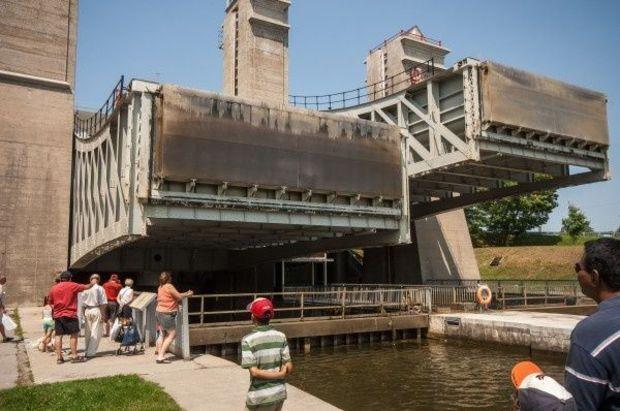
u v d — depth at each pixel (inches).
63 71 1416.1
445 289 1187.3
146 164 764.0
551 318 917.8
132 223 759.1
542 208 2979.8
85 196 1160.2
